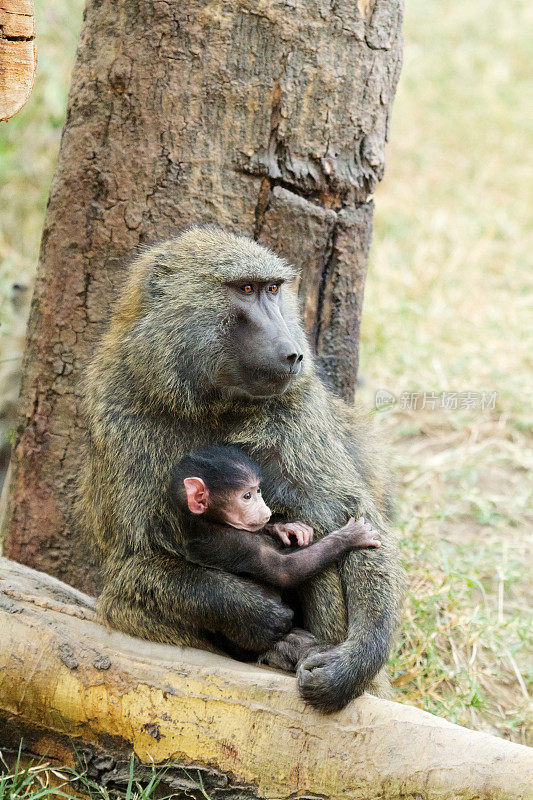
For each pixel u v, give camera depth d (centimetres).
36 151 1914
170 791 690
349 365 971
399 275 1872
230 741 680
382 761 654
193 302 757
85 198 891
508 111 2688
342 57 886
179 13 852
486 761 629
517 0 3334
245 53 864
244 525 725
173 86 865
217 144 877
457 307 1792
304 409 779
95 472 788
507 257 2008
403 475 1330
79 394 894
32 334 932
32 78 732
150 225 886
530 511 1276
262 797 676
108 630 732
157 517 748
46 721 706
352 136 908
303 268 916
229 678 689
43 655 703
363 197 932
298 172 891
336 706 678
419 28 3122
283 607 723
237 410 775
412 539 1129
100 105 880
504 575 1109
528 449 1416
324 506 761
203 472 729
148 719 690
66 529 923
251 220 893
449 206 2216
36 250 1717
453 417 1475
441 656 1003
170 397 758
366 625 721
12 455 963
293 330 793
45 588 796
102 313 898
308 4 866
